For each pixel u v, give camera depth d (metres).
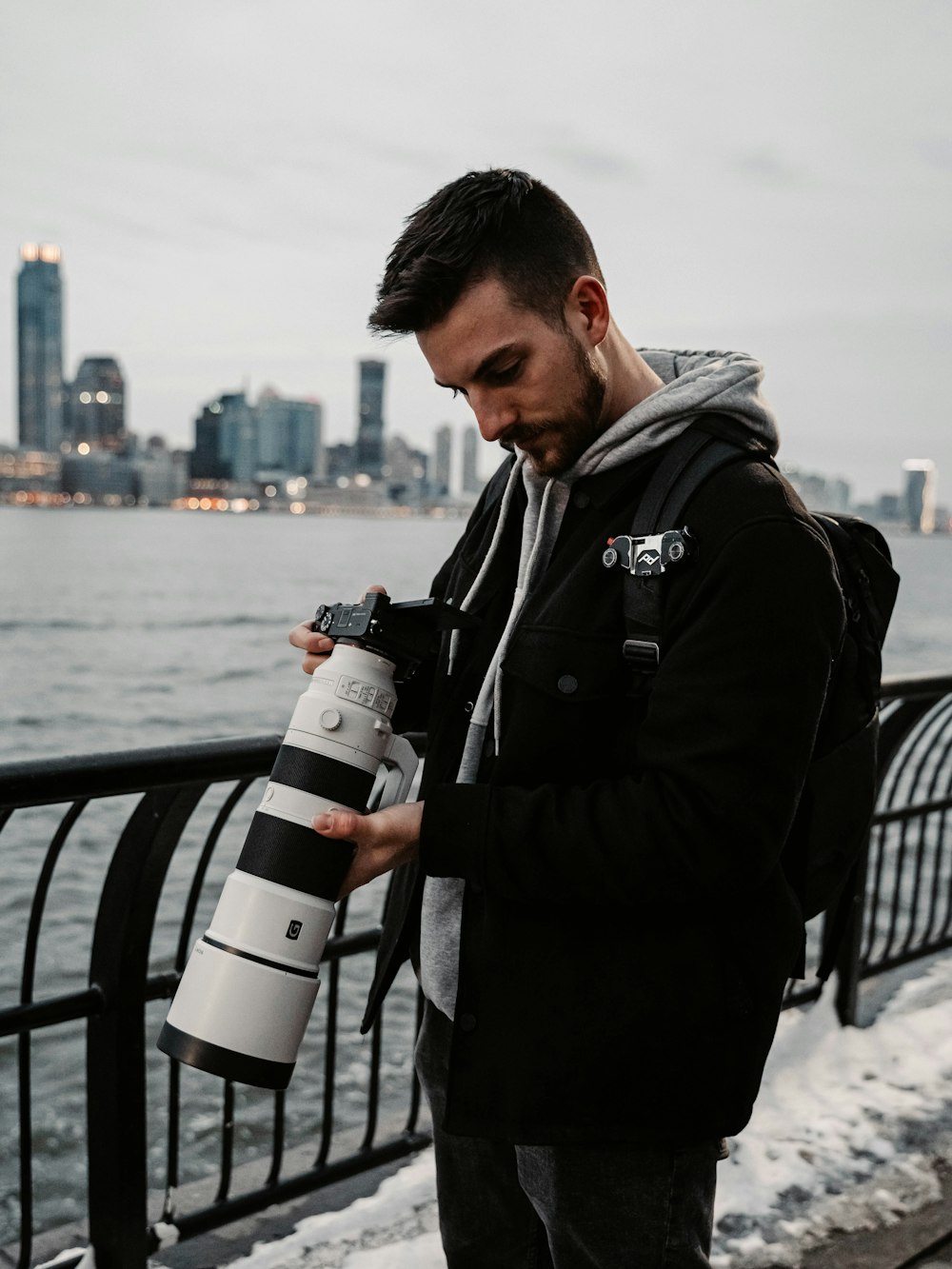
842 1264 2.23
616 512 1.20
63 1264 2.06
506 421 1.15
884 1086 2.92
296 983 1.18
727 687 1.05
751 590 1.06
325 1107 2.52
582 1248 1.30
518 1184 1.50
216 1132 4.50
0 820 1.68
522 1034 1.19
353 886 1.21
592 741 1.17
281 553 115.44
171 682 30.31
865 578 1.26
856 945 3.21
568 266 1.11
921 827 3.83
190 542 136.00
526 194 1.10
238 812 9.40
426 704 1.50
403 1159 2.66
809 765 1.16
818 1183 2.48
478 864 1.14
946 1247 2.31
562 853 1.10
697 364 1.34
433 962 1.37
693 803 1.05
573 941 1.18
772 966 1.20
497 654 1.22
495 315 1.09
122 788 1.72
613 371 1.23
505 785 1.19
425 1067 1.51
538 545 1.24
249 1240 2.35
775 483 1.11
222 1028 1.16
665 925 1.17
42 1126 4.87
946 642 49.88
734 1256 2.24
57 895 8.67
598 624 1.16
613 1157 1.26
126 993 1.94
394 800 1.26
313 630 1.34
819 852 1.23
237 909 1.18
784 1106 2.80
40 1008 1.88
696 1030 1.17
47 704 26.12
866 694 1.25
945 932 3.96
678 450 1.16
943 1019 3.32
